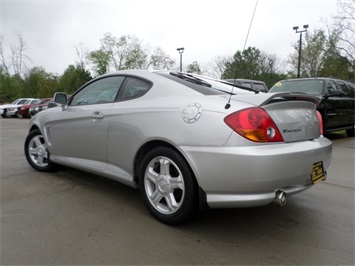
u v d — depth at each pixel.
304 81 8.38
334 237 2.68
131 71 3.47
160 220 2.86
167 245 2.47
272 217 3.08
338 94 7.64
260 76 29.16
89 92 3.79
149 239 2.56
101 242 2.50
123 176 3.20
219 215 3.09
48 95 54.75
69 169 4.74
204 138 2.46
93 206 3.26
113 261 2.24
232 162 2.34
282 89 8.55
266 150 2.35
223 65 30.25
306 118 2.82
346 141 8.66
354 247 2.50
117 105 3.27
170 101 2.84
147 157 2.90
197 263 2.23
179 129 2.62
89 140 3.56
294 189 2.54
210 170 2.44
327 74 24.59
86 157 3.68
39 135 4.55
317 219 3.05
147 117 2.90
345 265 2.24
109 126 3.28
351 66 22.09
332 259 2.32
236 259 2.30
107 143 3.33
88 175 4.43
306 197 3.72
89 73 47.50
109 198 3.51
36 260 2.23
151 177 2.91
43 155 4.51
